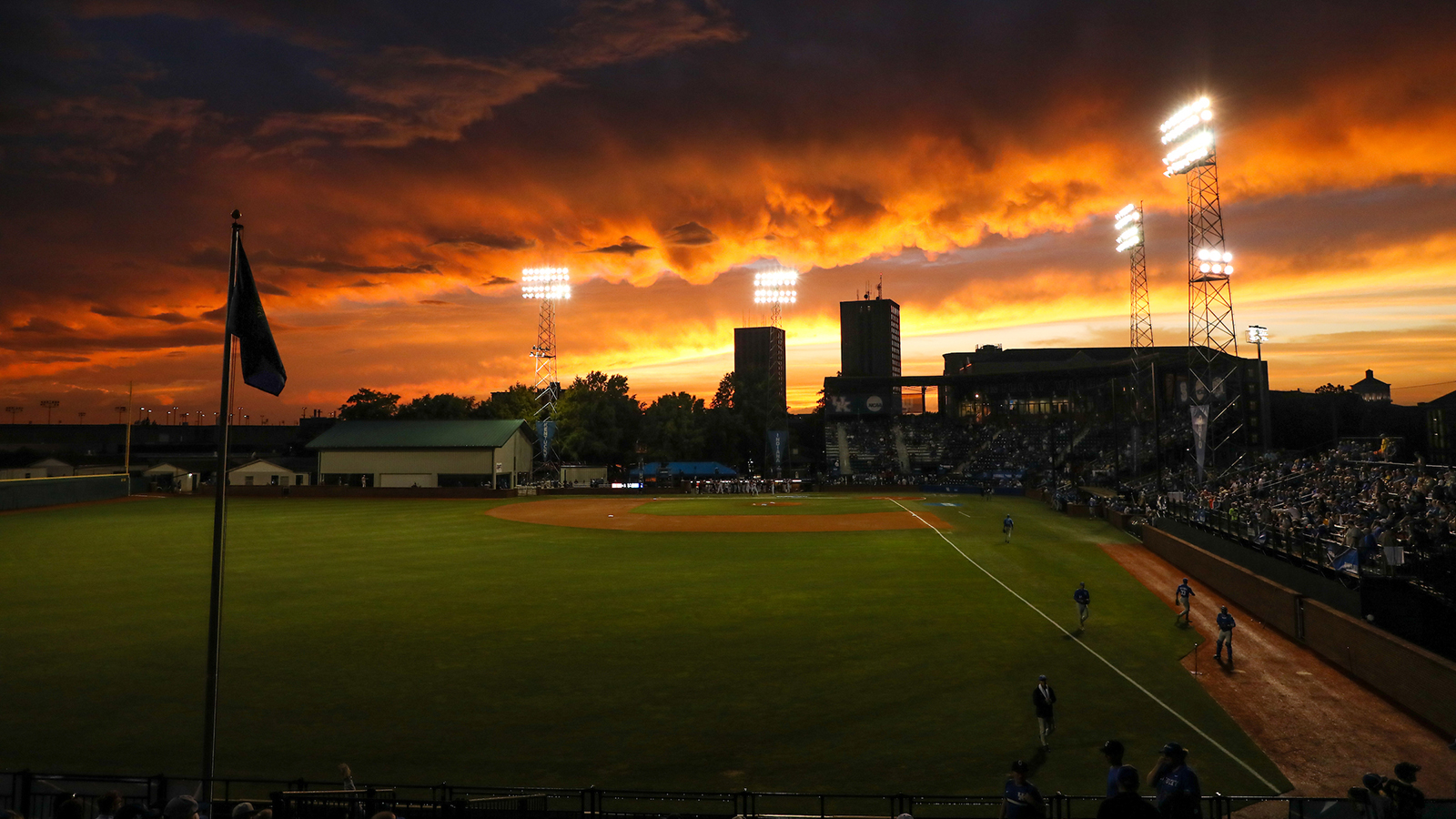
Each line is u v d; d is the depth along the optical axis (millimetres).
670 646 25453
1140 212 81438
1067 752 17359
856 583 35844
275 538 53625
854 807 15148
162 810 11867
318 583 36531
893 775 16281
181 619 29375
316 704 20344
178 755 17234
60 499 82438
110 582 36719
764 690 21281
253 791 15586
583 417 132250
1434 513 30516
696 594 33656
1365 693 21156
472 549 48094
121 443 199125
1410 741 17984
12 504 75125
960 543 48688
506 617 29562
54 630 27797
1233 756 17156
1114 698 20625
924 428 135250
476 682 22094
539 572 39375
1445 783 15820
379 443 102438
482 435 104188
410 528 60000
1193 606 31578
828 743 17875
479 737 18234
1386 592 22531
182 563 42281
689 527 59938
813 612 30016
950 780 16062
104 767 16625
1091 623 28297
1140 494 66000
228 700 20688
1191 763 16797
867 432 136250
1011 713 19531
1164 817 9219
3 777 15891
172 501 86812
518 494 94812
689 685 21688
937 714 19500
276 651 25156
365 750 17547
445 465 101750
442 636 26844
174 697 20891
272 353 16297
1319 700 20609
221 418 14875
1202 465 59938
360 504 83688
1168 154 64062
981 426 132250
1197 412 60500
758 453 155875
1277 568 28781
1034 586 35062
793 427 166125
